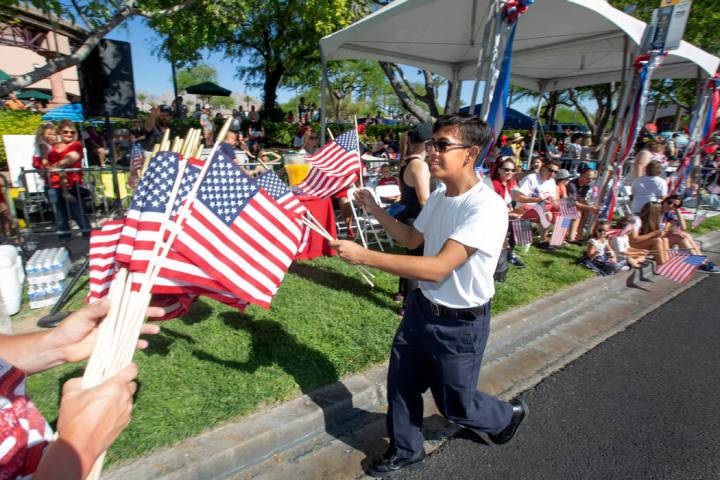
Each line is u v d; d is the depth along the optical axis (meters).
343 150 4.56
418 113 12.62
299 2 13.49
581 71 10.23
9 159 6.42
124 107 4.27
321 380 2.99
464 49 7.65
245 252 1.89
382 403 3.02
